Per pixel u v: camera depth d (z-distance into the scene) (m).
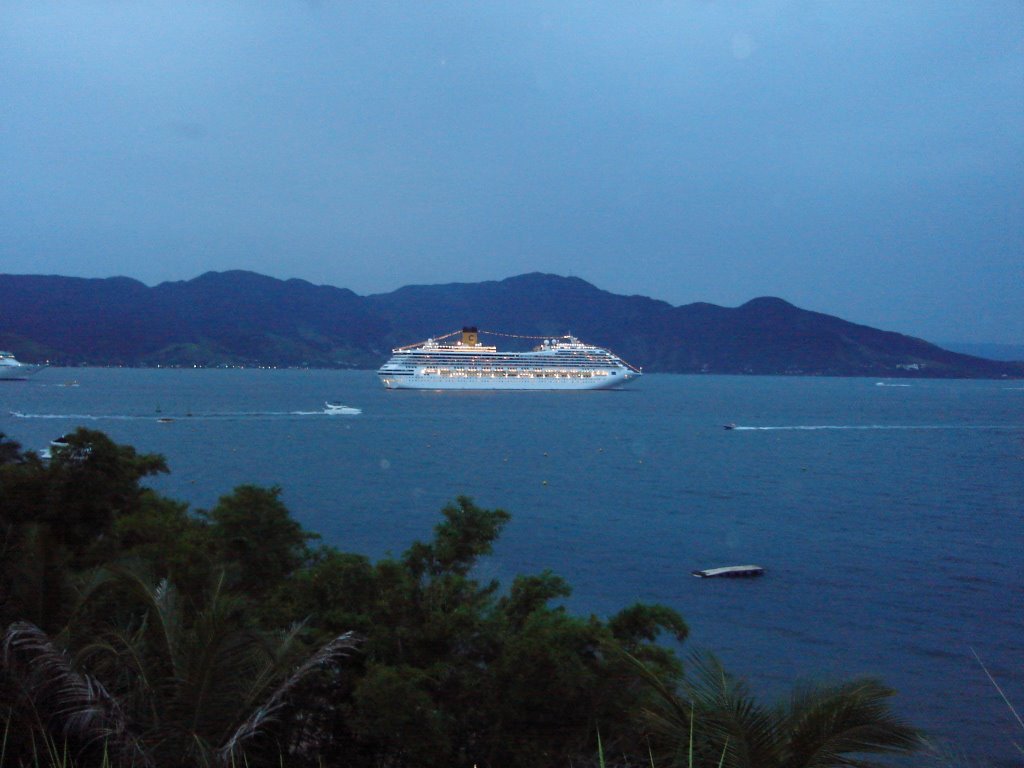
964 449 118.69
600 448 114.31
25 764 9.92
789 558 47.72
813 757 7.97
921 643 32.59
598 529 56.12
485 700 13.86
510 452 106.81
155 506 22.33
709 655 9.22
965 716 25.42
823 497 72.44
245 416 154.62
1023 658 30.97
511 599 17.03
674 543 51.66
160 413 152.62
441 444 114.75
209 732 9.82
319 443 112.12
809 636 33.25
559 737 13.32
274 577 18.56
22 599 12.45
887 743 8.00
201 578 15.91
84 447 16.89
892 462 101.50
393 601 15.37
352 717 13.35
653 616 15.98
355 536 52.50
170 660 10.62
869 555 48.66
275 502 19.59
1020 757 22.34
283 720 12.80
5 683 10.25
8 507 15.46
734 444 123.25
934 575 43.75
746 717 8.31
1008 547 51.34
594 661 14.09
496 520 18.08
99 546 16.41
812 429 153.25
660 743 9.01
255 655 11.09
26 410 161.12
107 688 10.74
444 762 13.16
